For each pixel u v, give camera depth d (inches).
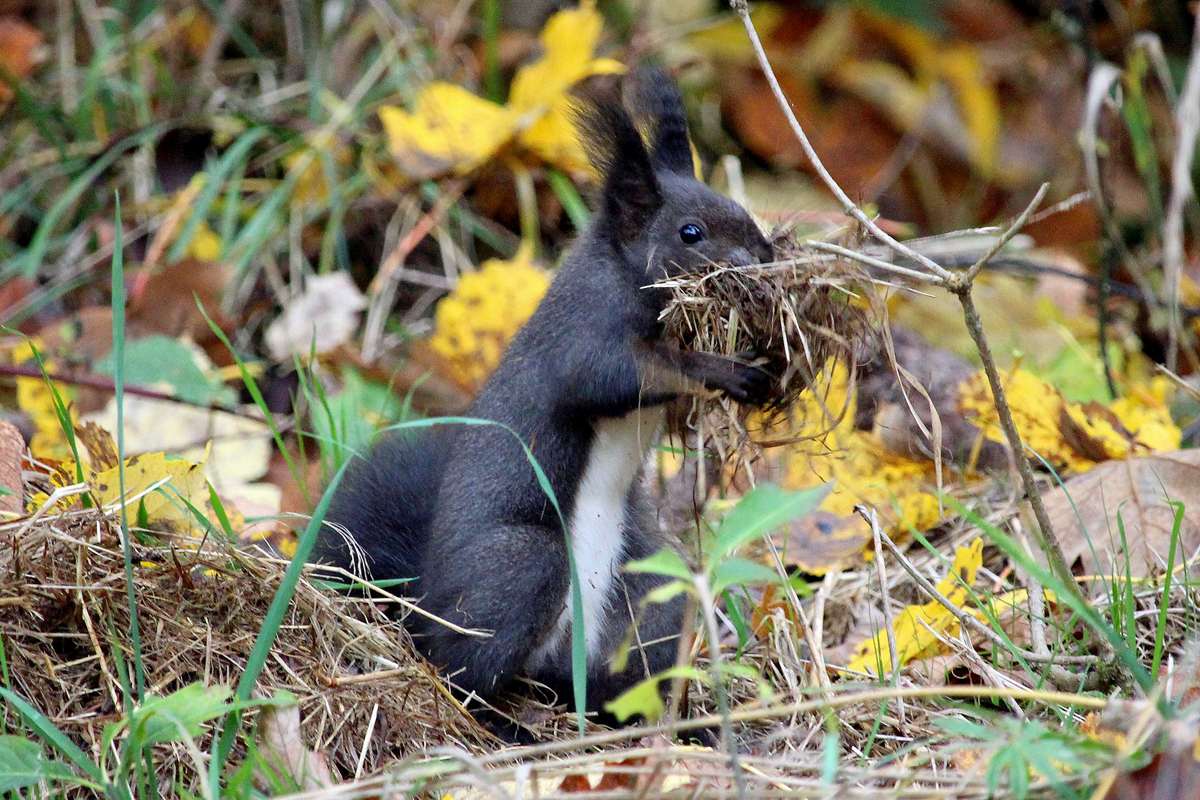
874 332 310.0
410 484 336.5
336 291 455.8
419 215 498.0
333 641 278.1
